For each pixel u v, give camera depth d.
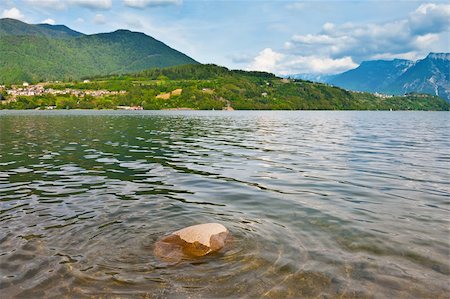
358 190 11.83
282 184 12.74
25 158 18.50
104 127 43.88
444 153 20.89
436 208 9.79
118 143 25.70
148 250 6.90
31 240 7.34
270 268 6.15
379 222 8.60
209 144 25.33
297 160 18.09
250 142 26.75
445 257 6.64
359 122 64.06
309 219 8.82
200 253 6.73
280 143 26.09
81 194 11.15
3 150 21.55
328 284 5.63
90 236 7.58
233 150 21.97
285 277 5.84
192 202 10.34
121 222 8.51
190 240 7.09
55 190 11.66
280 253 6.77
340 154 20.27
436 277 5.88
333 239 7.48
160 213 9.26
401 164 16.95
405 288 5.53
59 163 17.02
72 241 7.30
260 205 10.07
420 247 7.09
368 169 15.64
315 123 58.62
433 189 11.98
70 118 71.25
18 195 10.99
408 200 10.60
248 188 12.12
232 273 5.98
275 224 8.43
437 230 8.06
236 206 9.98
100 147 23.23
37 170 15.20
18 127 43.31
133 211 9.41
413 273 6.01
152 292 5.40
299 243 7.27
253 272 6.01
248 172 14.98
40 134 33.25
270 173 14.76
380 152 21.17
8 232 7.77
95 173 14.62
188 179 13.55
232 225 8.35
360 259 6.53
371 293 5.38
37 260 6.42
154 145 24.53
